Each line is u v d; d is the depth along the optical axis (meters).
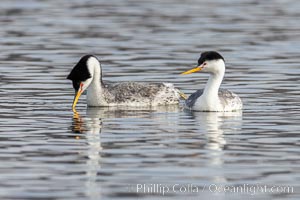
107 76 23.52
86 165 14.45
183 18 36.09
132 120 18.41
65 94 21.34
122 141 16.20
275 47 28.83
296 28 33.28
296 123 17.81
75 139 16.36
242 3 41.19
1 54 27.25
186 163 14.57
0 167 14.31
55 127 17.52
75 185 13.36
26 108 19.56
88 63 19.89
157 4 40.78
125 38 30.73
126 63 25.67
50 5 40.16
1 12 37.62
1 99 20.55
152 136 16.66
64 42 29.77
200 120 18.38
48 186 13.30
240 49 28.42
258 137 16.55
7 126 17.55
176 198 12.83
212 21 35.25
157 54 27.33
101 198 12.78
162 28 33.25
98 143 16.02
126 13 37.59
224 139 16.38
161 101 20.53
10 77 23.42
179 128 17.47
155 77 23.44
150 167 14.31
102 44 29.38
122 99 20.25
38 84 22.50
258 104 20.05
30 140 16.25
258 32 32.31
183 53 27.56
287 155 15.08
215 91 19.52
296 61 26.05
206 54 19.62
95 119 18.48
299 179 13.66
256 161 14.70
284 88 21.92
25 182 13.49
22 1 41.41
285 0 42.25
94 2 41.44
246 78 23.33
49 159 14.83
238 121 18.17
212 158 14.91
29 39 30.38
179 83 22.78
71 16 36.47
